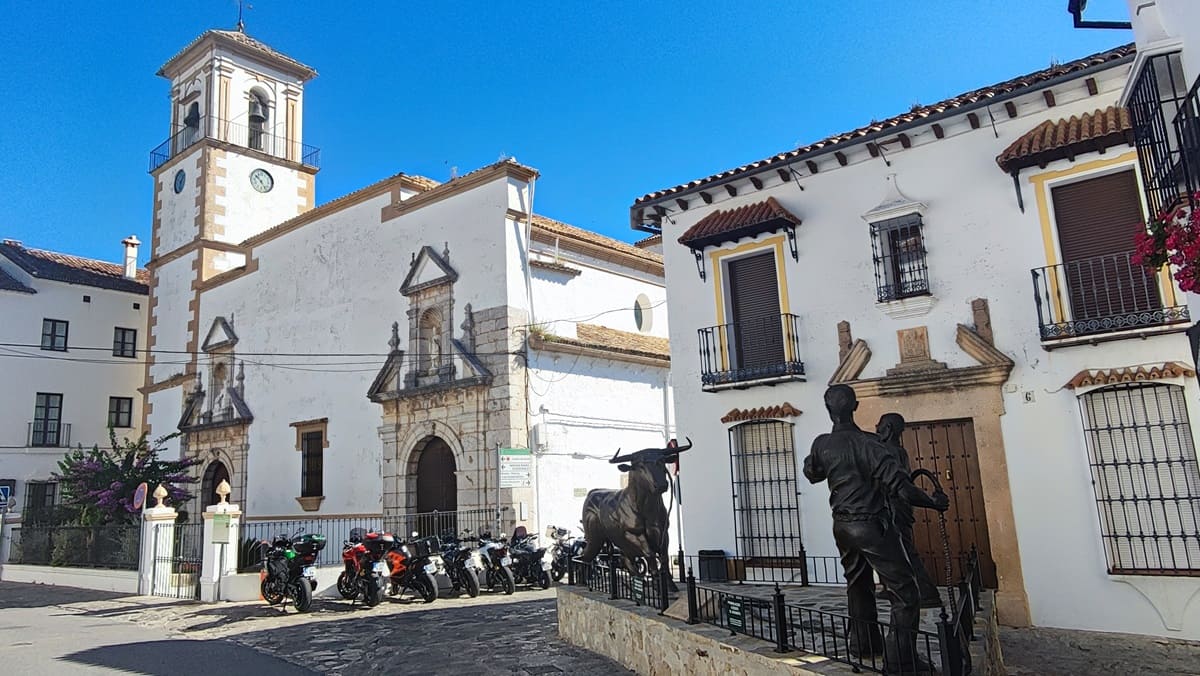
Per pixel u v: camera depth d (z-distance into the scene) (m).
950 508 11.55
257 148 31.17
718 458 13.59
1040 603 10.50
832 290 12.77
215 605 15.58
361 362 21.88
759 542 13.13
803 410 12.81
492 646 10.51
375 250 22.12
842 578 12.13
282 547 15.54
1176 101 7.55
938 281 11.80
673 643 7.57
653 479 9.43
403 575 15.34
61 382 32.06
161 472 23.81
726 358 13.62
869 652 5.88
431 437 19.86
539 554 16.62
